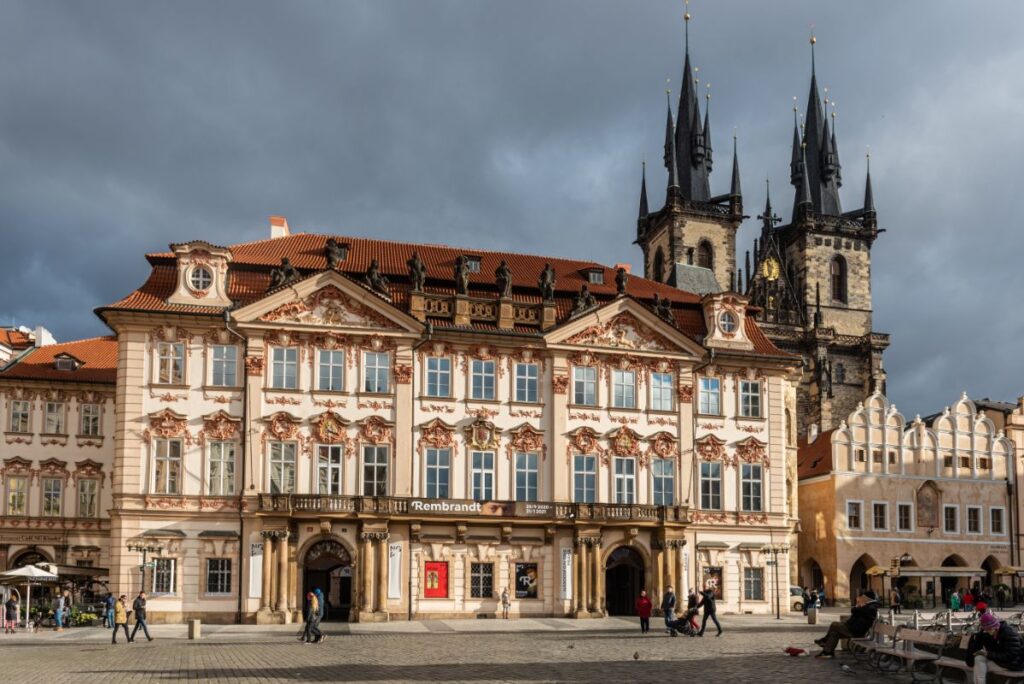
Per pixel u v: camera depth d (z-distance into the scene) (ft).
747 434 293.43
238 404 260.01
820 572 366.43
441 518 260.62
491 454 272.51
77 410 323.37
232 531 254.27
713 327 297.74
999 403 405.59
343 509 254.47
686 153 548.31
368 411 265.95
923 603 345.31
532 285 292.61
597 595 268.82
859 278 552.00
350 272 276.82
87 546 317.63
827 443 371.76
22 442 318.45
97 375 327.26
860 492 352.69
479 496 270.26
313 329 264.52
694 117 550.36
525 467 275.18
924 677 123.34
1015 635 106.83
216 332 261.44
